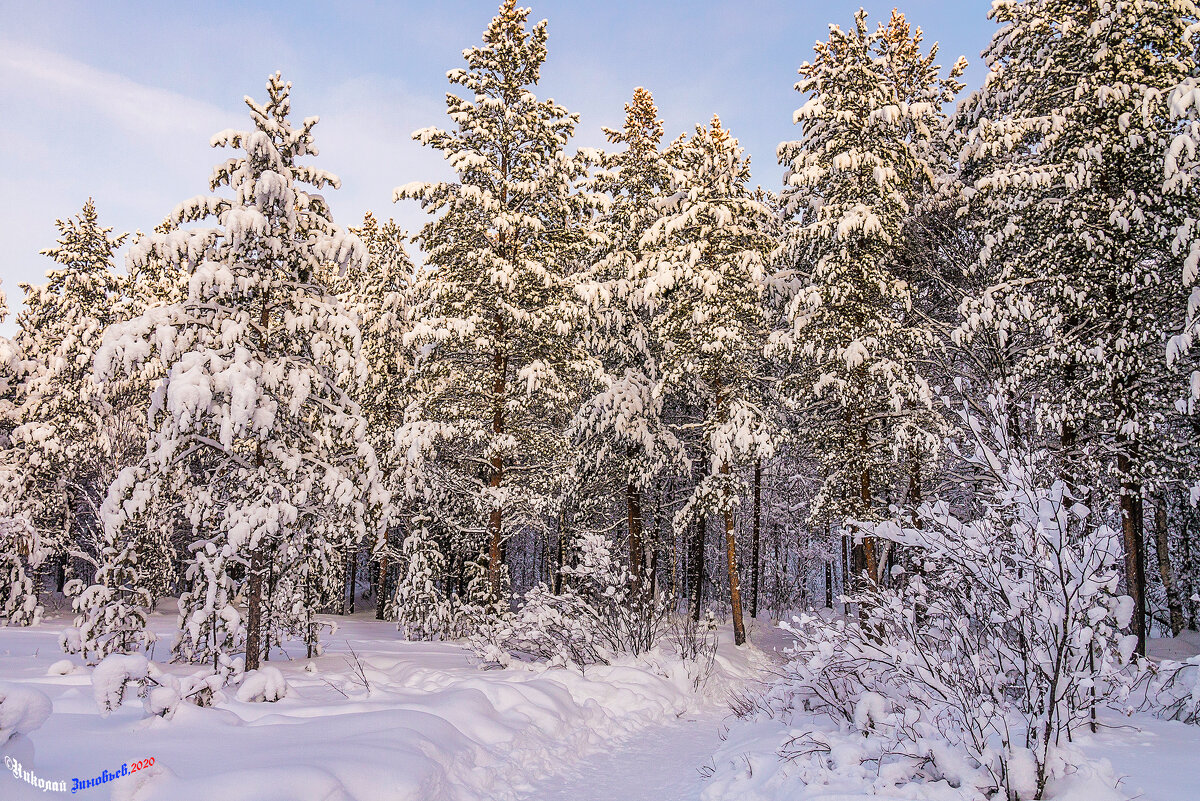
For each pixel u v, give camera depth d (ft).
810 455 64.23
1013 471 17.92
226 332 32.99
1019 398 38.81
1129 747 18.12
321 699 27.81
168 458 33.19
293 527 35.09
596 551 45.62
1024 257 45.57
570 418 75.56
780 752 19.54
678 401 73.77
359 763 18.19
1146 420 40.29
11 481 65.46
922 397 45.57
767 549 102.73
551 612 40.98
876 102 52.01
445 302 54.29
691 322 57.82
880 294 51.62
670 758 26.14
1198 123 35.06
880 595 22.61
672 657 41.42
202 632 35.35
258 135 34.76
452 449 61.00
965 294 51.85
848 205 51.16
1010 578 17.39
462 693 27.91
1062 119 45.09
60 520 74.64
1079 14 45.78
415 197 53.01
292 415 34.91
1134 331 41.32
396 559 60.34
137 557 37.50
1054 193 47.16
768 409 68.49
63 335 73.41
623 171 64.85
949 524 18.63
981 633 18.31
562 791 21.77
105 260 76.48
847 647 20.53
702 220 59.77
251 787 15.51
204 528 37.42
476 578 55.26
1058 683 16.70
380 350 69.97
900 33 63.10
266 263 35.45
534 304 56.24
